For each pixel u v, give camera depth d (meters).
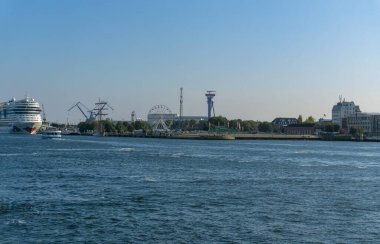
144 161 127.38
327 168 116.31
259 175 96.00
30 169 99.69
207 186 76.69
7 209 55.28
